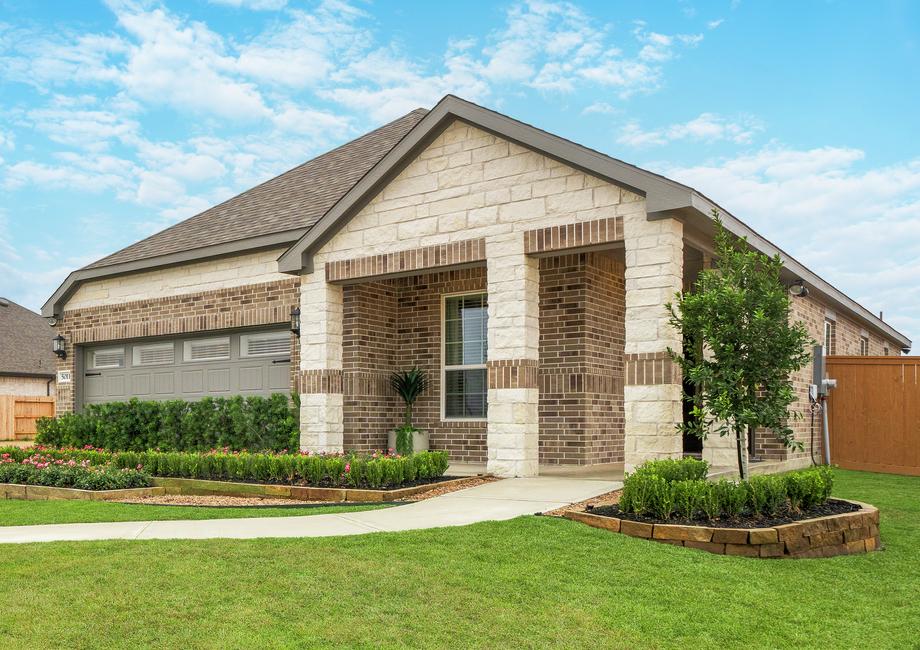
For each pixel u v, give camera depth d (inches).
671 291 390.0
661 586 226.1
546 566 240.8
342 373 536.7
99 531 297.1
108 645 173.3
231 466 446.9
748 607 213.2
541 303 545.6
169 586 214.1
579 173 423.2
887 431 578.2
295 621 190.5
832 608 217.6
